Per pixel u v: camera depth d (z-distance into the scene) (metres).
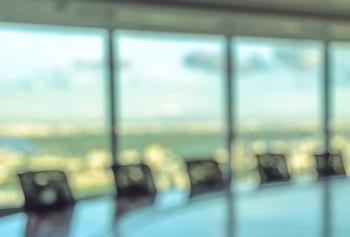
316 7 5.15
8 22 4.96
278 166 4.34
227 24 5.46
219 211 2.75
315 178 4.19
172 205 2.97
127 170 3.66
